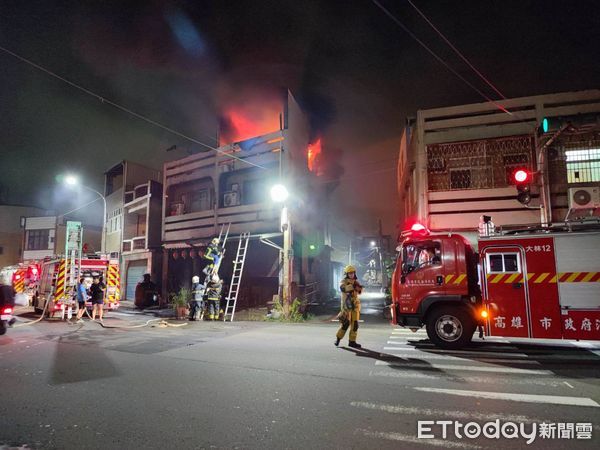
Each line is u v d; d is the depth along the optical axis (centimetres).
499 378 609
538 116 1468
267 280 2042
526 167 1470
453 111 1555
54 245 4197
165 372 655
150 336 1070
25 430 417
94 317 1527
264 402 498
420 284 895
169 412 466
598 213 1185
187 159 2244
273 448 368
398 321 912
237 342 954
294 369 670
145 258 2500
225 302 1944
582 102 1441
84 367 698
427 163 1558
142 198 2547
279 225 1823
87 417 453
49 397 527
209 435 399
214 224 2039
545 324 804
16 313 1955
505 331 829
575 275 795
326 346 893
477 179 1510
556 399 507
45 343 963
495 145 1509
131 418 448
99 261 1797
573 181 1389
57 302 1563
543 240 824
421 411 464
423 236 916
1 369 689
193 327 1288
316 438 390
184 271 2367
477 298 877
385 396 520
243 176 2039
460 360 741
